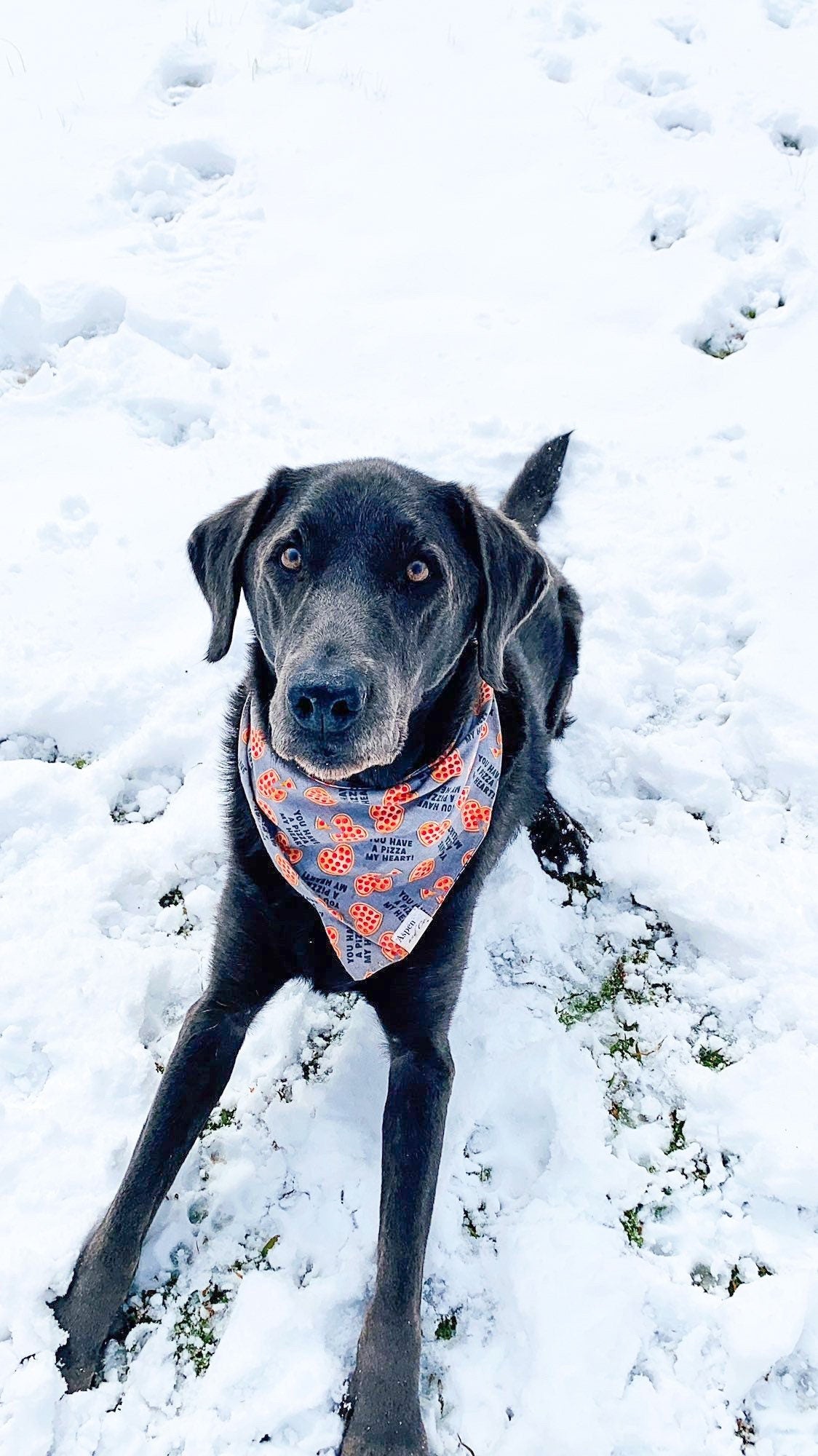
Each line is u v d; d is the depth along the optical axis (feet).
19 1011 2.56
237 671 3.29
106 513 3.74
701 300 4.58
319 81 5.97
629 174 5.32
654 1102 2.59
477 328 4.58
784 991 2.72
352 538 2.13
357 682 1.91
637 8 6.48
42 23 6.49
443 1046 2.36
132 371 4.23
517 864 3.00
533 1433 2.02
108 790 3.04
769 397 4.27
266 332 4.54
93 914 2.76
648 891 2.96
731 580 3.61
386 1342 2.02
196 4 6.63
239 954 2.39
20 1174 2.30
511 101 5.81
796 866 2.96
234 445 4.00
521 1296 2.19
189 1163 2.43
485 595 2.31
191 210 5.20
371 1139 2.48
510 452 3.99
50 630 3.38
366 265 4.89
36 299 4.40
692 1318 2.20
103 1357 2.15
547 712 3.10
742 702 3.32
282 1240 2.31
